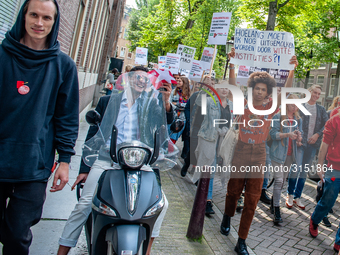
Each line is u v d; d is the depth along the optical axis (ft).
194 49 29.55
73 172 17.81
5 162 6.40
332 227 16.10
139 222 6.92
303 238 14.25
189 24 59.52
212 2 52.49
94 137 8.38
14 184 6.59
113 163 7.92
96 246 7.29
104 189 7.25
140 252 6.93
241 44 12.05
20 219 6.57
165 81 8.68
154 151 8.02
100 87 64.75
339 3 57.16
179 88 22.41
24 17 6.64
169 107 9.07
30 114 6.56
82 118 38.14
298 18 45.29
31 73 6.60
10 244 6.71
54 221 11.80
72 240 8.39
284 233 14.62
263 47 11.90
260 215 16.65
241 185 12.60
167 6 63.16
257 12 44.14
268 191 20.66
